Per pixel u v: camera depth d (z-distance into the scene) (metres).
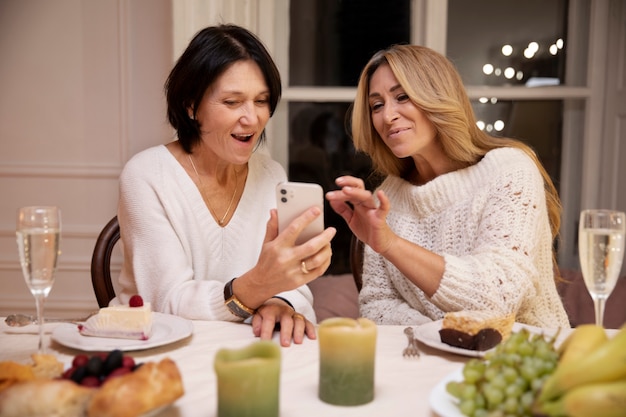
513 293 1.32
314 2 2.78
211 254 1.59
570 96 2.77
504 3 2.75
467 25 2.75
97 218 2.86
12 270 2.86
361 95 1.71
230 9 2.54
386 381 0.91
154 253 1.47
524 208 1.45
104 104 2.81
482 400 0.73
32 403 0.68
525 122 2.81
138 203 1.51
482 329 1.01
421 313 1.63
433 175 1.72
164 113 2.78
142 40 2.76
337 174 2.90
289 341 1.11
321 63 2.81
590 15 2.75
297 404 0.82
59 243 0.99
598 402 0.60
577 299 2.47
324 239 1.14
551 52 2.78
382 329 1.20
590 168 2.81
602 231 1.00
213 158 1.59
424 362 1.00
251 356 0.77
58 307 2.87
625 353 0.61
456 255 1.57
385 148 1.77
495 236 1.42
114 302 1.57
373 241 1.29
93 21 2.78
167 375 0.73
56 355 1.01
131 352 1.03
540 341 0.77
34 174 2.84
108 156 2.83
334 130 2.87
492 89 2.75
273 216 1.19
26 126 2.84
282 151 2.87
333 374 0.82
